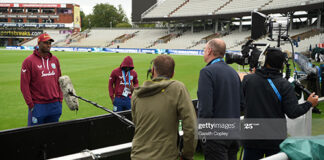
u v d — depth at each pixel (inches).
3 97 355.3
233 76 91.2
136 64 846.5
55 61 150.9
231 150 91.9
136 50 1760.6
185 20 2039.9
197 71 652.1
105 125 132.0
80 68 729.0
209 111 84.5
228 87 88.3
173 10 2044.8
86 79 522.9
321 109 239.0
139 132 80.1
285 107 95.5
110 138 134.3
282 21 131.3
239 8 1680.6
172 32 2135.8
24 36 2839.6
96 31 2498.8
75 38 2448.3
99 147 130.7
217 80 87.3
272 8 1430.9
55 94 149.3
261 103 98.3
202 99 85.6
